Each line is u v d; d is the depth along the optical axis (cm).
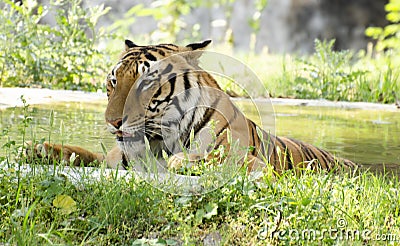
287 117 1798
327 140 1438
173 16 4397
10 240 748
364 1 5025
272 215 851
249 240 800
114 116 965
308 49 5066
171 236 809
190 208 865
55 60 2292
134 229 817
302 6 5122
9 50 2266
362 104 2103
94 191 879
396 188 984
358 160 1253
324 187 934
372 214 863
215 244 791
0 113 1542
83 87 2236
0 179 913
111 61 2372
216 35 4825
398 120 1795
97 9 2477
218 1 4691
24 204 838
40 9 2333
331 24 5066
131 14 4716
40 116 1532
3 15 2281
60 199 830
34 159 1023
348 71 2828
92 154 1088
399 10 4500
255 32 4734
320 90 2398
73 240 785
